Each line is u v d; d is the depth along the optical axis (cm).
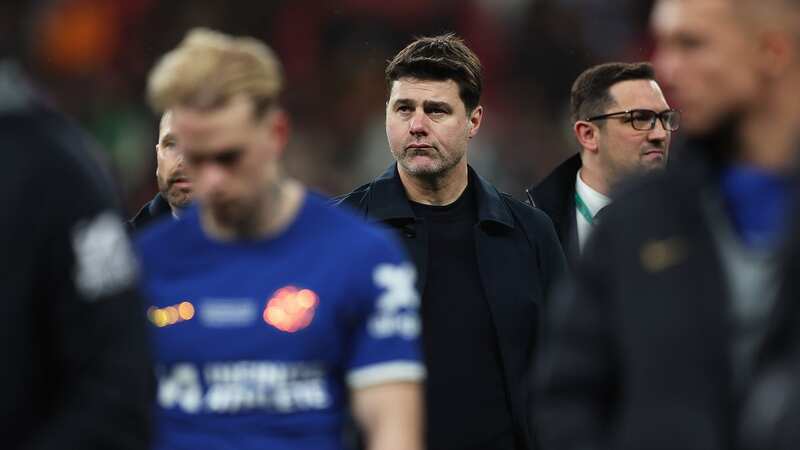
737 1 1055
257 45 1182
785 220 997
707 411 1015
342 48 5925
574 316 1084
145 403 1026
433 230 1853
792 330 988
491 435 1794
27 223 1004
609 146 2075
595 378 1075
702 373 1020
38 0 5581
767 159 1066
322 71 5884
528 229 1877
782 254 987
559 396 1081
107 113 5616
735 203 1060
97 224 1020
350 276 1187
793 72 1060
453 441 1781
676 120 2095
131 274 1040
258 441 1168
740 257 1032
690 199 1048
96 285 1010
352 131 5816
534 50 6019
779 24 1052
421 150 1844
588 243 1102
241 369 1175
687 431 1011
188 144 1138
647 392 1027
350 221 1212
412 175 1856
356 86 5881
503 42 6050
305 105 5803
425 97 1847
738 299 1023
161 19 5744
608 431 1065
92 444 994
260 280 1185
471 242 1852
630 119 2066
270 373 1171
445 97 1850
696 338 1023
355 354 1188
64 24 5666
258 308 1179
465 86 1862
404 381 1185
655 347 1029
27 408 1009
